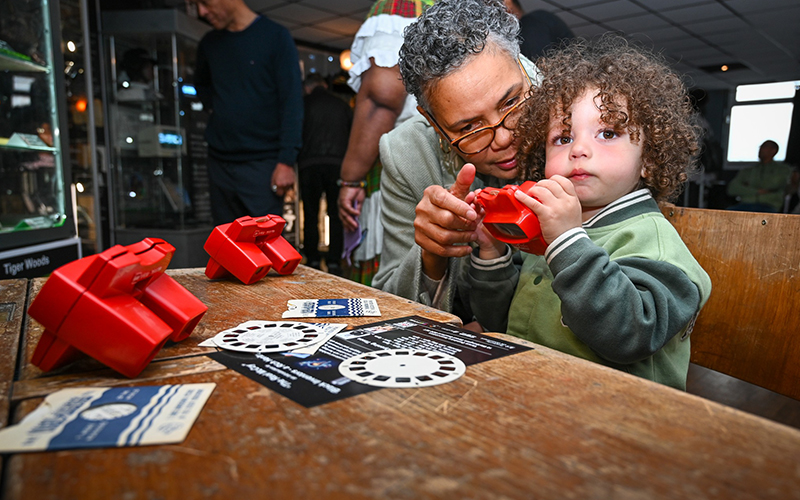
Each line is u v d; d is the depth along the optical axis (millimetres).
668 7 5492
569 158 794
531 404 421
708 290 711
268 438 366
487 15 885
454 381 469
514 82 882
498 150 925
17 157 2232
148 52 3684
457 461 336
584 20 5918
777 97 8805
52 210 2418
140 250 551
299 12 5957
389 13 1525
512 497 298
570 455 343
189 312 586
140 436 361
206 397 430
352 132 1679
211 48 2576
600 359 778
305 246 3529
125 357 480
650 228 766
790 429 380
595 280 643
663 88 814
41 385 471
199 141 3949
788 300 779
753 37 6438
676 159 814
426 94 919
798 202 5602
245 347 565
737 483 312
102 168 3834
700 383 1988
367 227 1704
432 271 1006
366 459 339
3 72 2154
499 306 951
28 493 301
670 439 364
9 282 931
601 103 769
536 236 699
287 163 2635
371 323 670
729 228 869
